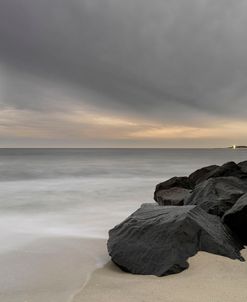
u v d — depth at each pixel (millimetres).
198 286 4965
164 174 36344
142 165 55219
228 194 8836
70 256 7160
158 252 5930
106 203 16641
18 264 6613
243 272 5500
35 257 7098
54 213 13688
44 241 8531
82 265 6523
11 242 8438
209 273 5441
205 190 9523
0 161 66688
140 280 5348
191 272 5504
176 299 4516
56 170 41594
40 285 5453
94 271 6117
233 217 7180
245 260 6059
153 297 4609
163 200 12539
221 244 6289
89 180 29203
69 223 11430
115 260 6125
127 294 4793
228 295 4645
